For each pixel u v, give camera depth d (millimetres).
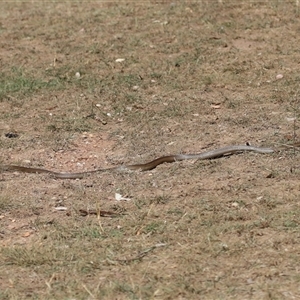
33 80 39250
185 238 23359
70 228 24406
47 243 23391
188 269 21500
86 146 32062
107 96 37250
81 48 43531
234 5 48406
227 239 23219
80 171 29750
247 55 41500
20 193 27391
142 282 20922
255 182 27453
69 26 47125
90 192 27312
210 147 31234
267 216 24547
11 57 42781
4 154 31359
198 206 25594
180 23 46188
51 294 20516
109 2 51500
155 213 25125
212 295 20125
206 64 40625
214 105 35781
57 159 30938
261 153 30047
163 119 34375
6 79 39562
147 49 42938
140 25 46500
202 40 43625
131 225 24359
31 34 46125
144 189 27344
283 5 48000
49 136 33000
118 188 27547
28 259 22312
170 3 49969
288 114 34250
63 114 35344
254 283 20672
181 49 42719
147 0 51062
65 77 39594
